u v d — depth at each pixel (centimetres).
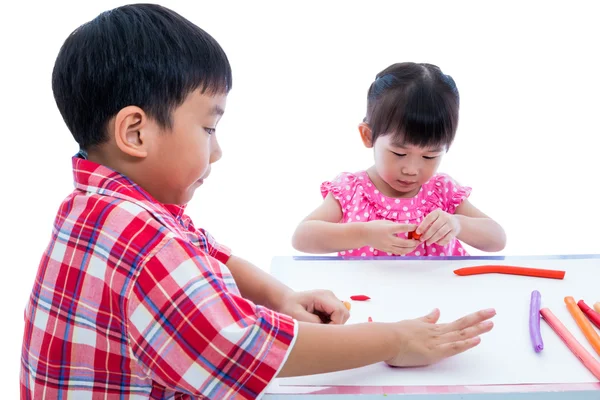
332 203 130
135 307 64
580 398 68
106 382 67
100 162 75
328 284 95
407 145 112
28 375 74
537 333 79
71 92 73
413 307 87
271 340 65
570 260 102
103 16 74
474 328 74
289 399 67
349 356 69
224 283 69
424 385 69
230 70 77
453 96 114
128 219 67
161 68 70
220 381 64
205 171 77
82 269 67
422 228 107
